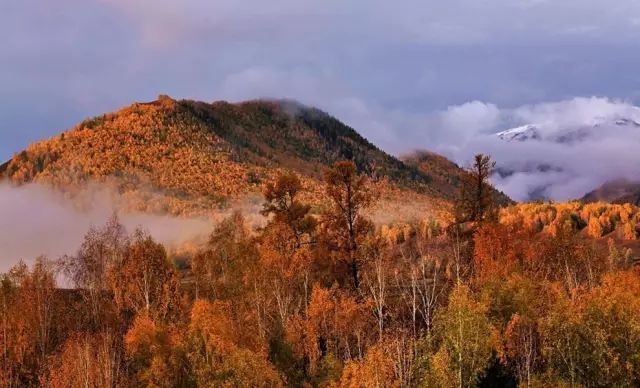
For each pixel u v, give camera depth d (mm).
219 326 48781
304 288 60844
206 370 46312
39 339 61844
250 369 46312
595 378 45500
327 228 59812
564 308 47531
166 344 51125
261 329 53688
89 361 49969
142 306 63500
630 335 45438
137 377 50406
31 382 58031
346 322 52688
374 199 60531
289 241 62375
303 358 53625
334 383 45812
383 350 45188
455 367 44969
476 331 45812
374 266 56062
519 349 47719
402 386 43062
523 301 51000
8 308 62719
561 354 46156
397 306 52375
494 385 47531
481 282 56500
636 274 62156
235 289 61281
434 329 47688
